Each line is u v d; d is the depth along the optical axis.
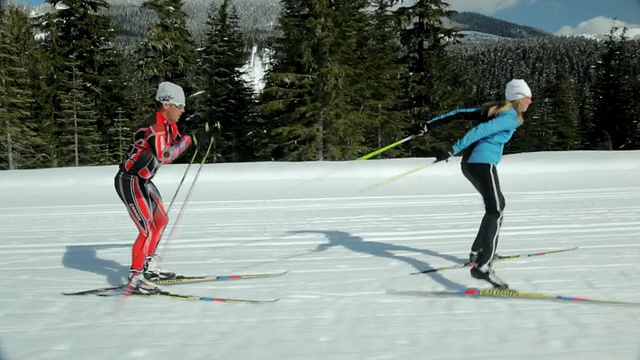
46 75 25.86
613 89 33.53
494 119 3.50
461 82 26.97
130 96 28.31
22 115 23.89
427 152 25.72
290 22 21.72
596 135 34.22
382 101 24.48
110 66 27.84
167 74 25.11
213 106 26.38
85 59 26.72
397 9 24.84
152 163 3.50
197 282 3.93
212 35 27.86
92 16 26.50
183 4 25.02
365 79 24.17
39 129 25.59
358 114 22.56
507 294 3.43
